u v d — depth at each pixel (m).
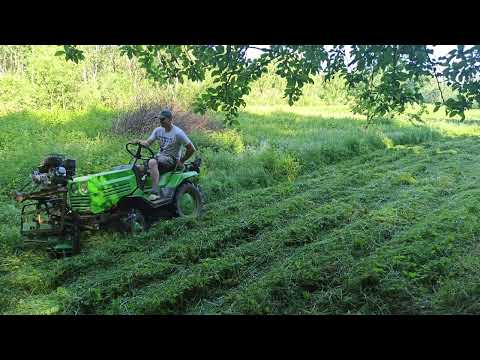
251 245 6.65
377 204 8.73
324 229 7.39
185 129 14.76
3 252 6.76
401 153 14.53
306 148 13.75
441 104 5.08
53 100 20.53
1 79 20.97
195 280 5.37
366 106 6.54
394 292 5.17
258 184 10.96
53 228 6.63
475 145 15.85
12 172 9.83
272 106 31.23
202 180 10.29
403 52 5.06
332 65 5.95
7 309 5.10
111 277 5.64
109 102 20.42
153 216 7.80
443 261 5.77
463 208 7.86
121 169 7.36
